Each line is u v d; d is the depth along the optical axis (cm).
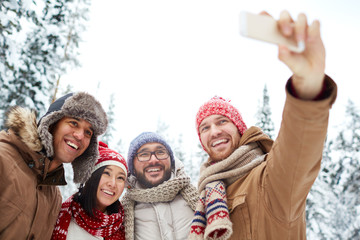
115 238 313
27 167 251
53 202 284
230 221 218
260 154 251
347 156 1689
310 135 143
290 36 102
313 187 1672
